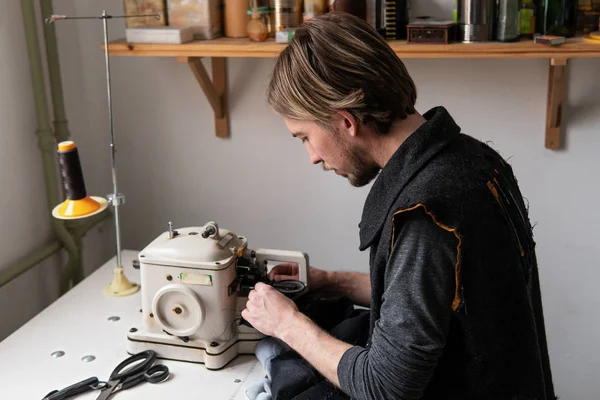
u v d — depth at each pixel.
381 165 1.16
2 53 1.87
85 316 1.68
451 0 1.87
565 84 1.89
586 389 2.17
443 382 1.12
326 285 1.61
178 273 1.45
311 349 1.24
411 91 1.13
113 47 1.83
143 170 2.27
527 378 1.12
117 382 1.41
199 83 1.98
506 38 1.69
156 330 1.51
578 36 1.73
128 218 2.33
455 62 1.94
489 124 1.97
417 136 1.09
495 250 1.07
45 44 2.00
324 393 1.30
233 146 2.17
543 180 1.99
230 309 1.48
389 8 1.76
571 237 2.03
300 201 2.18
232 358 1.51
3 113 1.89
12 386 1.43
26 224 2.01
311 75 1.08
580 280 2.07
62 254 2.17
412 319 1.03
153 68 2.15
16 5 1.91
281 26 1.80
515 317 1.10
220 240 1.48
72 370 1.48
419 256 1.03
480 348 1.08
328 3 1.81
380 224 1.11
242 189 2.21
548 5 1.70
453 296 1.04
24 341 1.58
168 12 1.86
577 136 1.93
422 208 1.03
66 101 2.13
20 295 2.00
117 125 2.23
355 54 1.07
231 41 1.83
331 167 1.18
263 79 2.07
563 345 2.14
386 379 1.06
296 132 1.16
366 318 1.47
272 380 1.37
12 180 1.94
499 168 1.18
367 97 1.07
